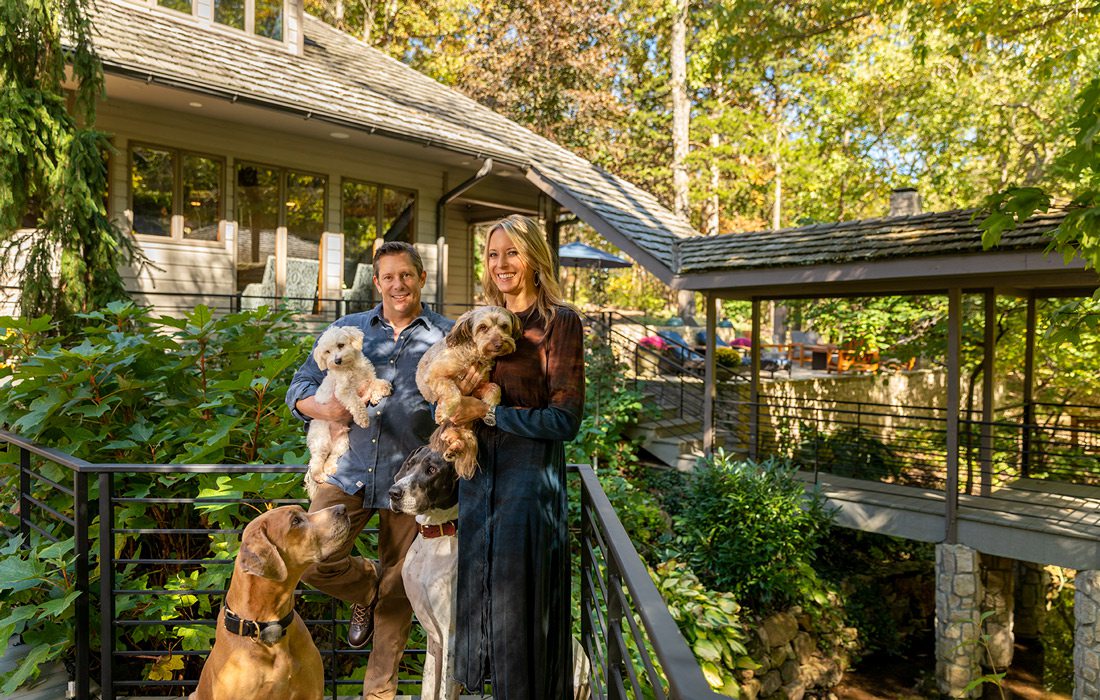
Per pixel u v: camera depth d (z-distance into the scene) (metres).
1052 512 8.77
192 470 3.16
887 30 19.11
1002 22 9.26
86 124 6.02
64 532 3.97
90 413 3.88
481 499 2.35
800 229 10.21
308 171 11.16
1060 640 10.23
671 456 11.21
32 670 3.33
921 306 14.44
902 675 8.98
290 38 11.48
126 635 3.91
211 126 10.01
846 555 10.88
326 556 2.36
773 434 12.04
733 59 12.79
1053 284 8.87
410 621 2.96
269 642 2.32
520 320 2.40
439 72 25.72
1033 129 18.38
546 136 24.25
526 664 2.26
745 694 7.31
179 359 4.46
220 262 10.19
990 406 10.12
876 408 14.95
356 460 2.76
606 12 24.41
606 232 12.32
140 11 9.74
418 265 2.84
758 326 11.33
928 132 20.19
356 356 2.68
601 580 2.78
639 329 19.09
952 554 8.57
